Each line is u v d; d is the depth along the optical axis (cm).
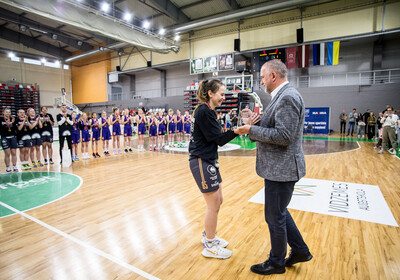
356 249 220
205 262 204
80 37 2109
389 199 347
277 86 173
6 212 325
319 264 198
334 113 1544
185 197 381
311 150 860
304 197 362
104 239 247
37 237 253
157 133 963
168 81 2259
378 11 1339
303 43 1524
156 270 193
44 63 2394
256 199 364
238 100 1481
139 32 1292
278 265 181
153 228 272
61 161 661
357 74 1541
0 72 2095
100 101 2448
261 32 1652
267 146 168
